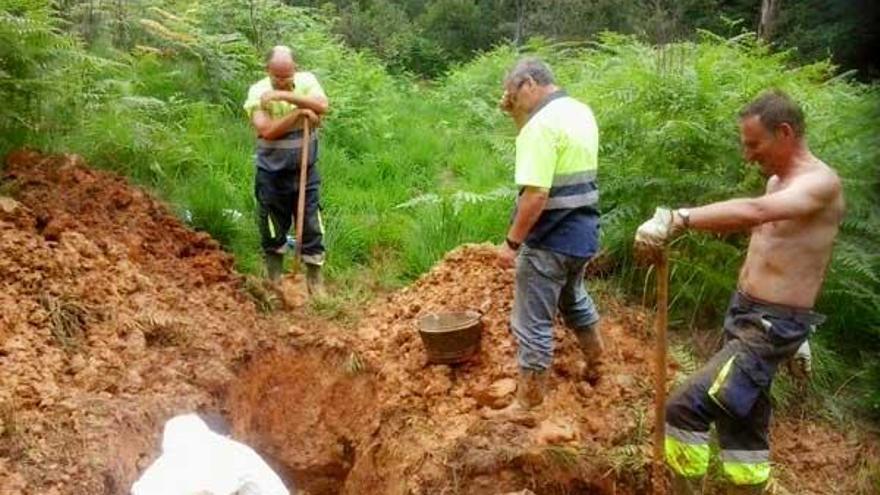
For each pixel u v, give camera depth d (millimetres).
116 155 6895
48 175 6070
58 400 4297
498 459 4398
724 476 4320
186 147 7484
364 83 12148
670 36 7957
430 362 5141
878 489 4738
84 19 8750
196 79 9602
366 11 22812
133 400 4480
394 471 4738
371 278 6738
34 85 6523
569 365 5031
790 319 3977
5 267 4914
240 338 5352
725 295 5855
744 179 5828
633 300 6086
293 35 11930
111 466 4016
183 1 10633
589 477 4402
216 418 4750
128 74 8375
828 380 5523
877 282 5684
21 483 3777
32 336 4633
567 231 4422
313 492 5324
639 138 6117
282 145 5965
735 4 16500
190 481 3113
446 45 24094
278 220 6184
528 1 23266
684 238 5859
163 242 6082
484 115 11367
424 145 9852
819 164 3895
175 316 5301
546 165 4234
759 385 4020
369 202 7941
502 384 4887
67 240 5348
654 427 4387
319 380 5469
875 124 5922
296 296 6172
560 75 8734
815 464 4887
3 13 6227
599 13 18578
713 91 6043
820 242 3908
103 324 4953
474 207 7062
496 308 5418
